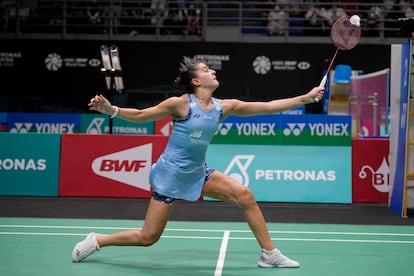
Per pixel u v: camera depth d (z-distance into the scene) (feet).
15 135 29.55
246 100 49.29
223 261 16.39
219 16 53.67
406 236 20.39
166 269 15.39
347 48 16.43
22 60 49.57
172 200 15.14
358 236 20.34
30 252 17.24
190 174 15.02
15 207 26.00
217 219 23.70
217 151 28.81
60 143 29.45
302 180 28.48
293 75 49.03
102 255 16.99
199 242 19.10
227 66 49.24
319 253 17.54
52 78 49.62
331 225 22.59
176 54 49.37
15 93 49.78
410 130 25.58
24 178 29.35
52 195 29.17
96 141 29.27
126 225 22.12
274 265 15.64
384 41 49.52
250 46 49.06
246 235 20.31
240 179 28.45
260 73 49.21
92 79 49.52
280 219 23.95
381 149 28.71
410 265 16.01
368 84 39.99
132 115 14.53
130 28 53.06
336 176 28.53
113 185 29.09
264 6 54.39
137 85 49.52
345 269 15.48
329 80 45.06
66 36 50.90
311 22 51.39
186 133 14.73
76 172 29.25
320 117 30.01
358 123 41.11
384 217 24.56
